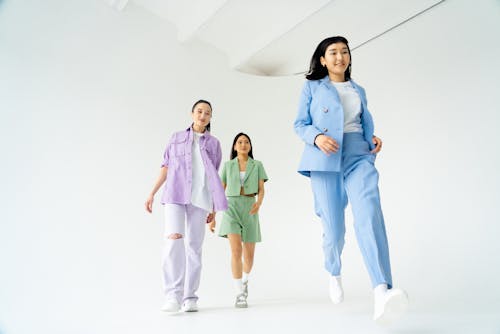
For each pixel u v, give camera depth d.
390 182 3.56
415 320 1.79
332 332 1.58
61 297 3.25
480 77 3.03
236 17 4.47
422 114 3.42
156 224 3.97
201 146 2.63
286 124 4.76
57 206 3.56
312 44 4.66
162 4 4.47
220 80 4.79
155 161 4.14
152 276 3.80
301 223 4.37
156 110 4.30
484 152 2.92
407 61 3.63
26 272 3.32
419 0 3.56
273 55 4.96
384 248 1.60
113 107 4.07
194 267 2.51
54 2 4.03
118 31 4.32
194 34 4.48
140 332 1.68
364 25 4.08
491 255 2.77
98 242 3.65
